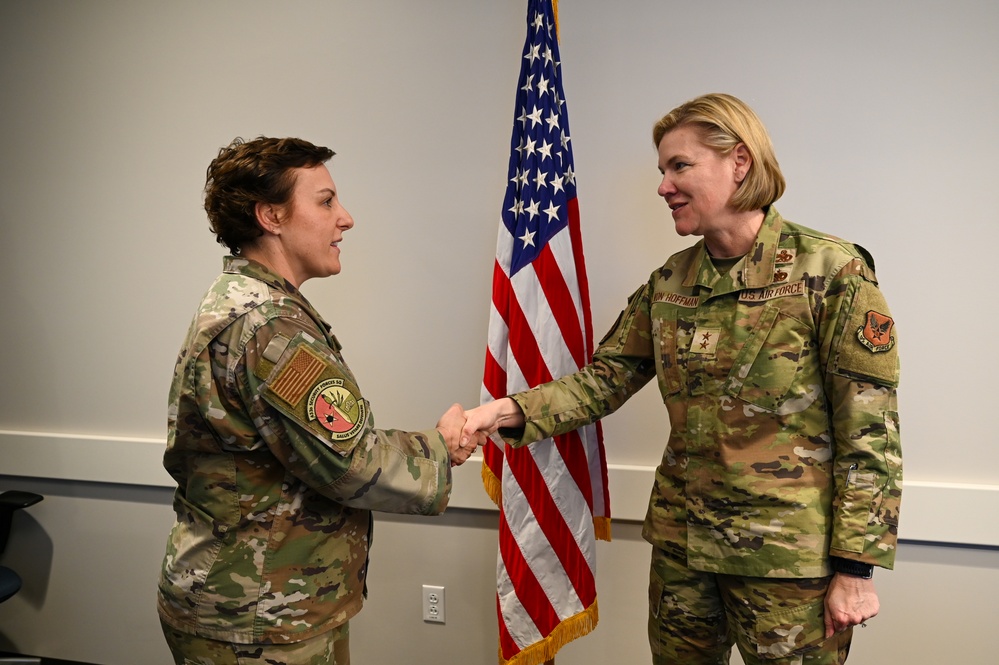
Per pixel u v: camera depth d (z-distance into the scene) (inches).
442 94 76.2
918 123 65.7
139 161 84.4
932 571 68.6
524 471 66.1
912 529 67.6
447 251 77.8
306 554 46.6
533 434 60.2
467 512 80.1
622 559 76.3
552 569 66.4
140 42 83.2
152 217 84.5
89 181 85.9
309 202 48.4
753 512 50.6
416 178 77.9
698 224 53.0
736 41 68.7
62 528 91.2
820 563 49.0
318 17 78.7
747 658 52.9
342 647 50.9
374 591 83.7
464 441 57.4
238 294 44.8
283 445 44.1
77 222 86.7
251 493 45.3
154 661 90.6
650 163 71.8
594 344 74.9
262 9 80.0
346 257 80.5
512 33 73.7
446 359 79.0
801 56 67.5
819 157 67.9
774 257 51.1
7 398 91.2
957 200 65.5
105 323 87.0
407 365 80.2
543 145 66.2
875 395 47.0
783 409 49.8
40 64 86.1
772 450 50.4
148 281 85.4
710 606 55.3
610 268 73.9
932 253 66.4
